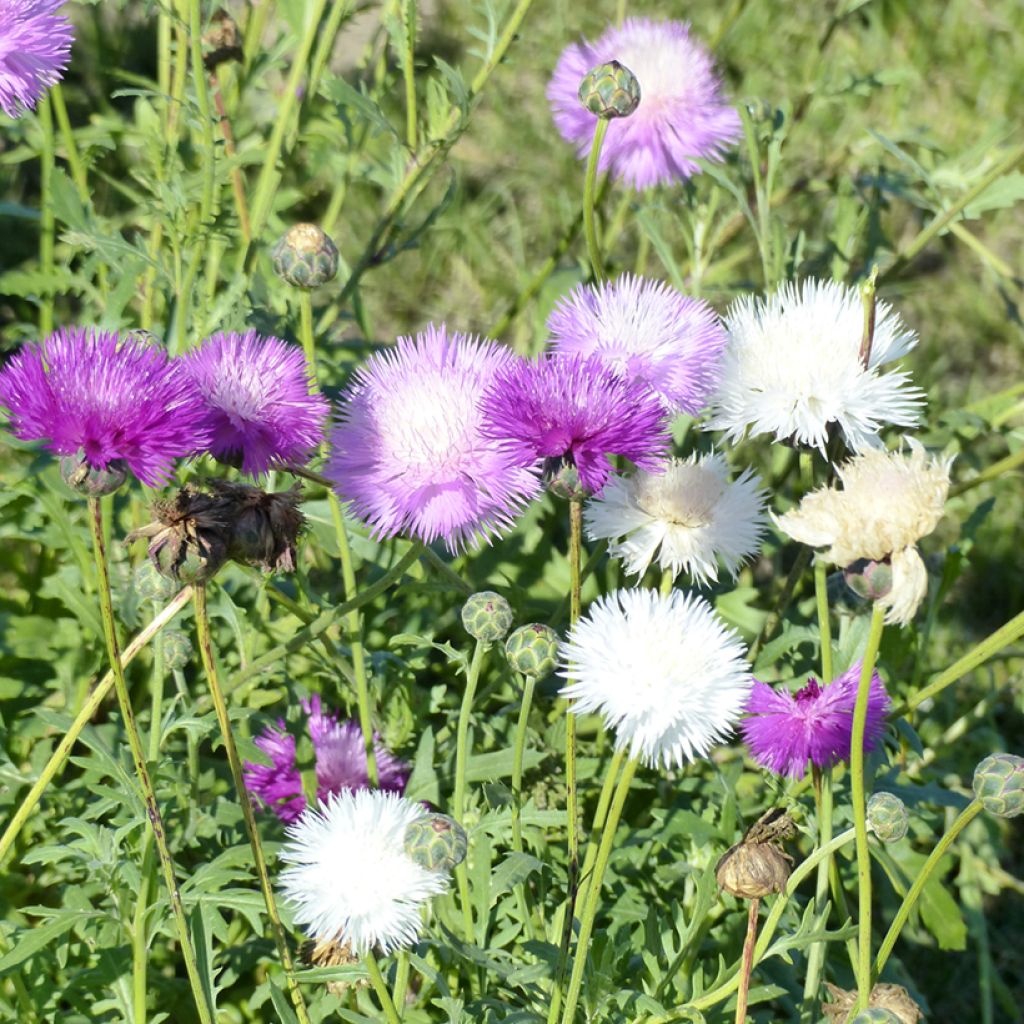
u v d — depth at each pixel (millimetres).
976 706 1313
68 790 1184
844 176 1384
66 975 1141
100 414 933
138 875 1052
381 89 1326
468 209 1846
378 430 1034
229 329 1186
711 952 1135
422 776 1138
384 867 966
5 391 940
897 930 993
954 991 1290
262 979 1159
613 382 967
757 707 1025
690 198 1322
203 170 1201
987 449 1593
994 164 1340
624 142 1262
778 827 950
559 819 1092
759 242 1290
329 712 1215
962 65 2107
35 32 1080
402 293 1763
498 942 1083
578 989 978
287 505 966
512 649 1026
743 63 2059
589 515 1048
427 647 1203
